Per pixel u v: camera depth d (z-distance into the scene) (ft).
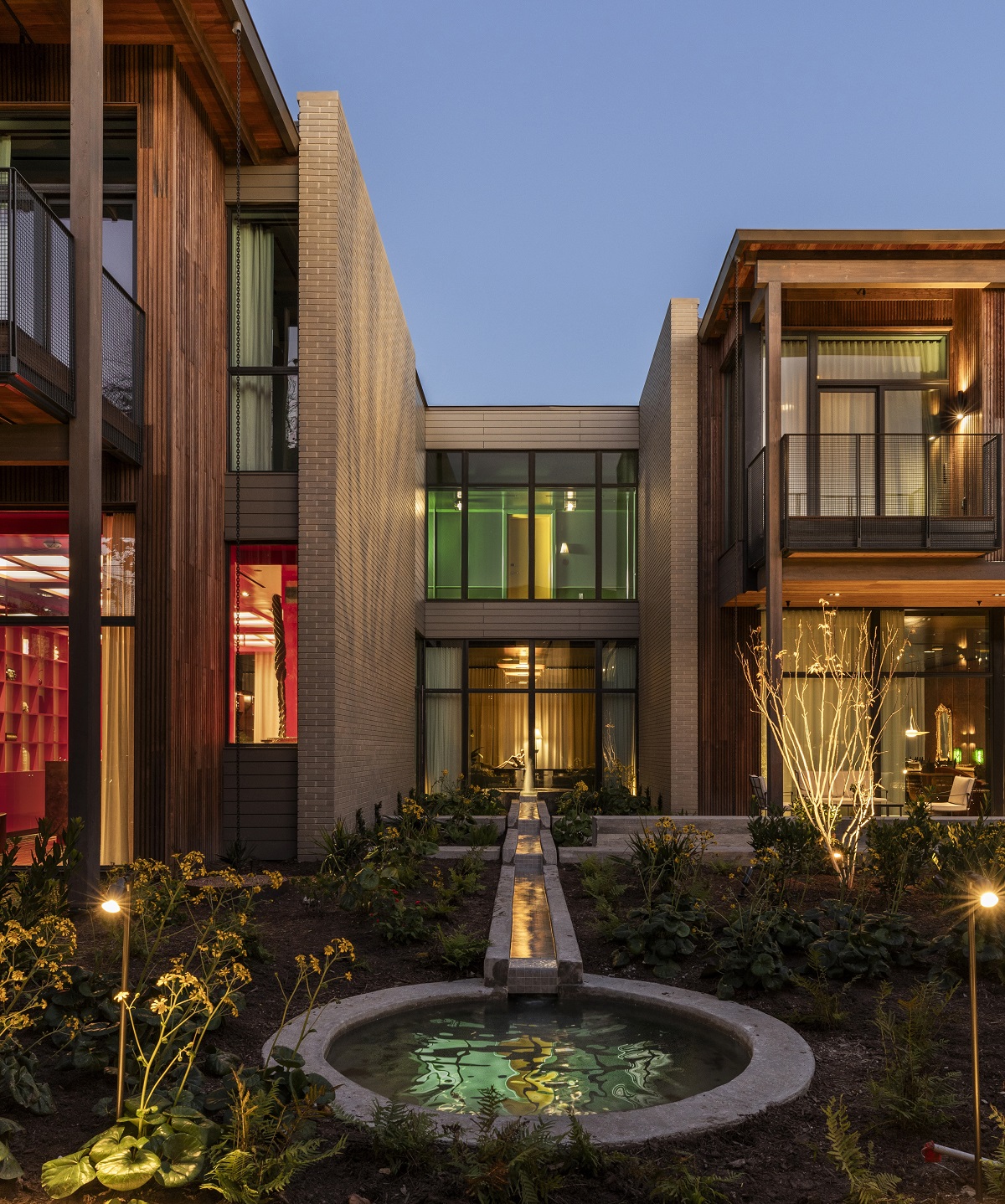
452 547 61.52
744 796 44.86
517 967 18.56
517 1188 10.37
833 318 42.73
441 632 60.49
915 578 38.17
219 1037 15.03
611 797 49.62
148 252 29.60
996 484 37.19
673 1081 14.39
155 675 28.84
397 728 48.70
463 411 61.41
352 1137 11.77
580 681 60.59
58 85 29.86
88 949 19.84
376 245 43.09
